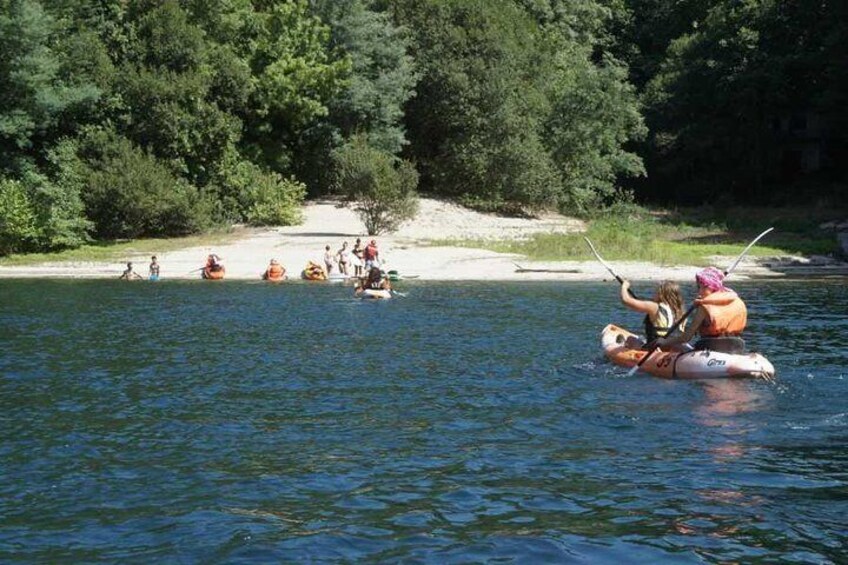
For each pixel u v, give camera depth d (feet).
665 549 20.29
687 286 87.30
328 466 26.89
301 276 100.12
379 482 25.31
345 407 35.01
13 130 125.29
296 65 160.04
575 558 19.83
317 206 164.55
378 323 61.05
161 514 22.79
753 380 39.70
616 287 86.99
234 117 149.48
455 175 180.86
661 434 30.63
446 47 181.06
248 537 21.13
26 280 96.89
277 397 36.94
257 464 27.17
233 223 148.05
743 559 19.70
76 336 55.01
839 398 36.14
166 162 140.87
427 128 186.50
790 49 193.36
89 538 21.21
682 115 206.80
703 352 40.75
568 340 52.60
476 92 175.63
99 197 129.29
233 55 154.92
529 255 114.32
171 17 146.00
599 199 186.60
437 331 56.95
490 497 23.95
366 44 170.19
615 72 183.62
